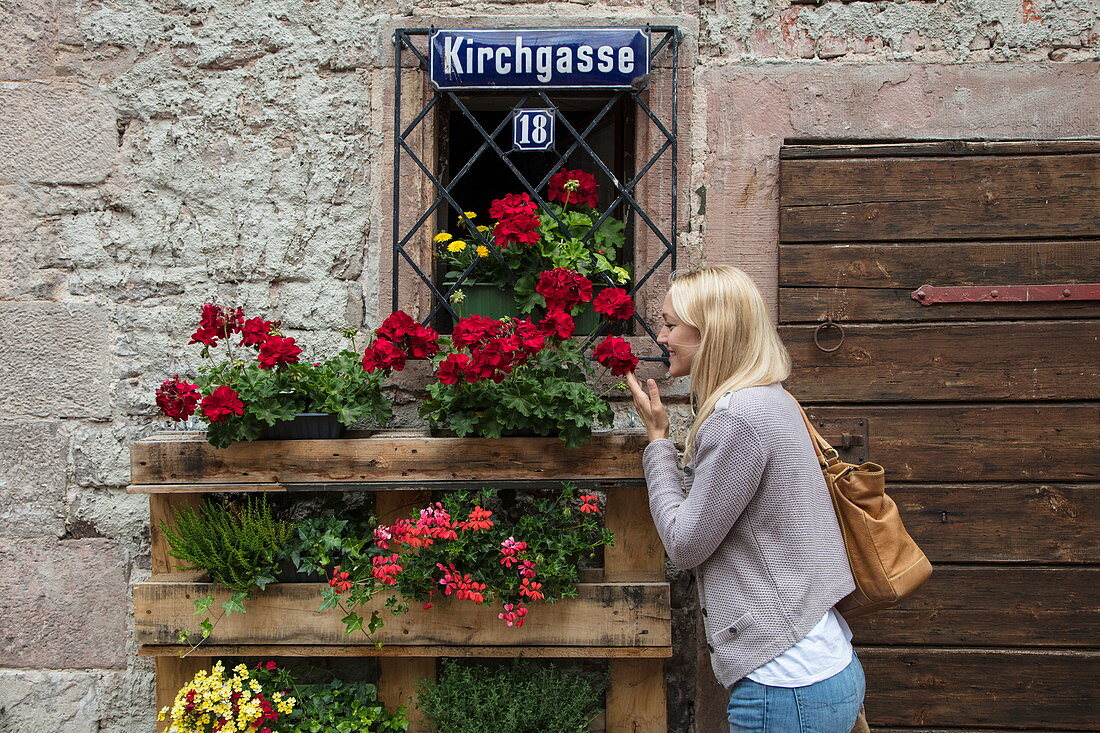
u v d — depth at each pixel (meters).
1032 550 2.74
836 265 2.75
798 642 1.89
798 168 2.75
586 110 3.08
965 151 2.73
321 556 2.46
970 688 2.77
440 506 2.46
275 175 2.81
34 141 2.80
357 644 2.52
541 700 2.57
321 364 2.67
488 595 2.42
